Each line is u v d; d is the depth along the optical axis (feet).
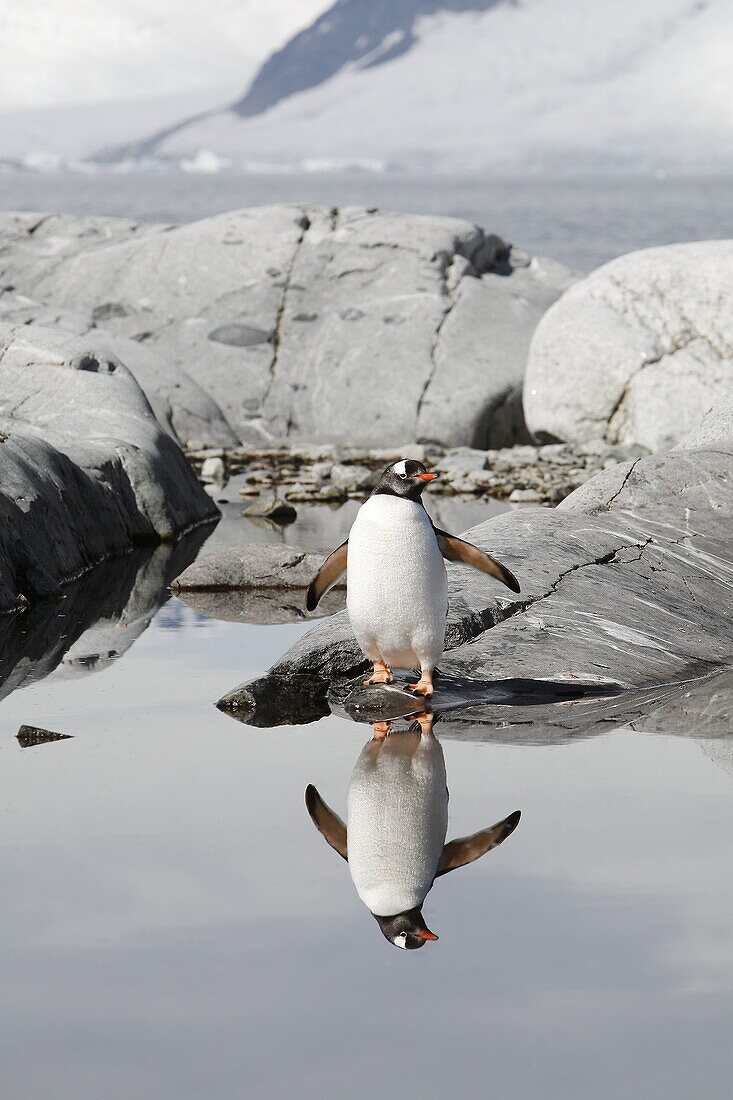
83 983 21.62
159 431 84.07
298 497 92.79
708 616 49.75
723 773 33.37
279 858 27.12
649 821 29.37
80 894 25.16
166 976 21.84
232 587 64.28
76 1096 18.43
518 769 33.94
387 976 21.76
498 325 124.57
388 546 39.52
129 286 133.49
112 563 69.62
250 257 132.98
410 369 120.37
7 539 59.93
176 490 80.89
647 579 51.06
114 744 36.40
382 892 25.25
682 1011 20.61
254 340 127.75
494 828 28.99
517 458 106.11
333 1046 19.62
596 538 53.26
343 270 130.72
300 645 46.11
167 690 43.37
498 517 55.93
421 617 40.32
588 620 47.24
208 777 33.17
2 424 77.82
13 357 86.28
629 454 104.42
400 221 135.95
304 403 122.93
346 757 35.29
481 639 45.83
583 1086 18.57
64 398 83.20
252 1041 19.80
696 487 57.16
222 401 124.16
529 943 22.97
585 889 25.31
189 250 134.72
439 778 33.14
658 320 109.91
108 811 30.19
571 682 43.39
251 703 41.19
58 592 61.16
